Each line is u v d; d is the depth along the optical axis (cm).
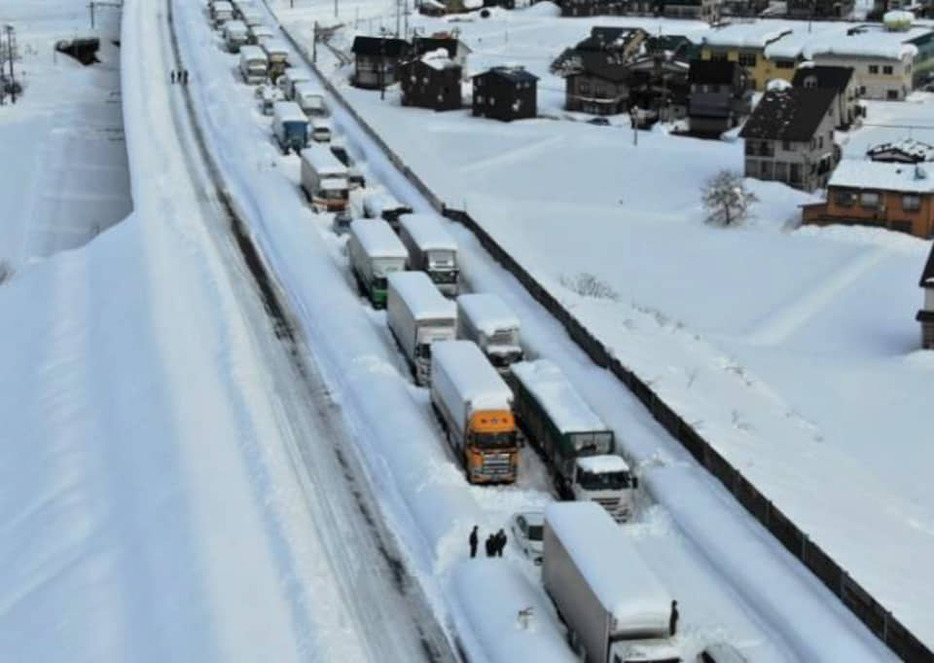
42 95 17762
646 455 6225
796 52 18988
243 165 11969
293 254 9419
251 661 4588
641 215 12438
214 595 5012
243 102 14888
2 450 7006
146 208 10494
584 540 4825
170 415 6731
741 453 6212
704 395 7125
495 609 4906
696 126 16500
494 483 6028
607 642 4441
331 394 7131
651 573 4622
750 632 4894
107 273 9375
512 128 16350
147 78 16050
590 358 7481
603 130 16262
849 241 11606
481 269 9106
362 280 8612
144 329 7994
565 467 5891
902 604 4941
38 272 9862
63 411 7275
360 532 5628
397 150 14625
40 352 8244
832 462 6644
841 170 12156
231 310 8312
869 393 7944
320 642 4700
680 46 19625
